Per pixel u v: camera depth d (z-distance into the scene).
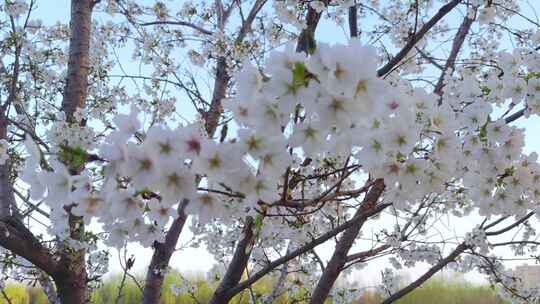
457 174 1.88
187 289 4.90
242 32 4.18
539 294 4.29
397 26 4.08
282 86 1.08
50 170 1.32
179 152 1.14
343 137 1.21
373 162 1.31
